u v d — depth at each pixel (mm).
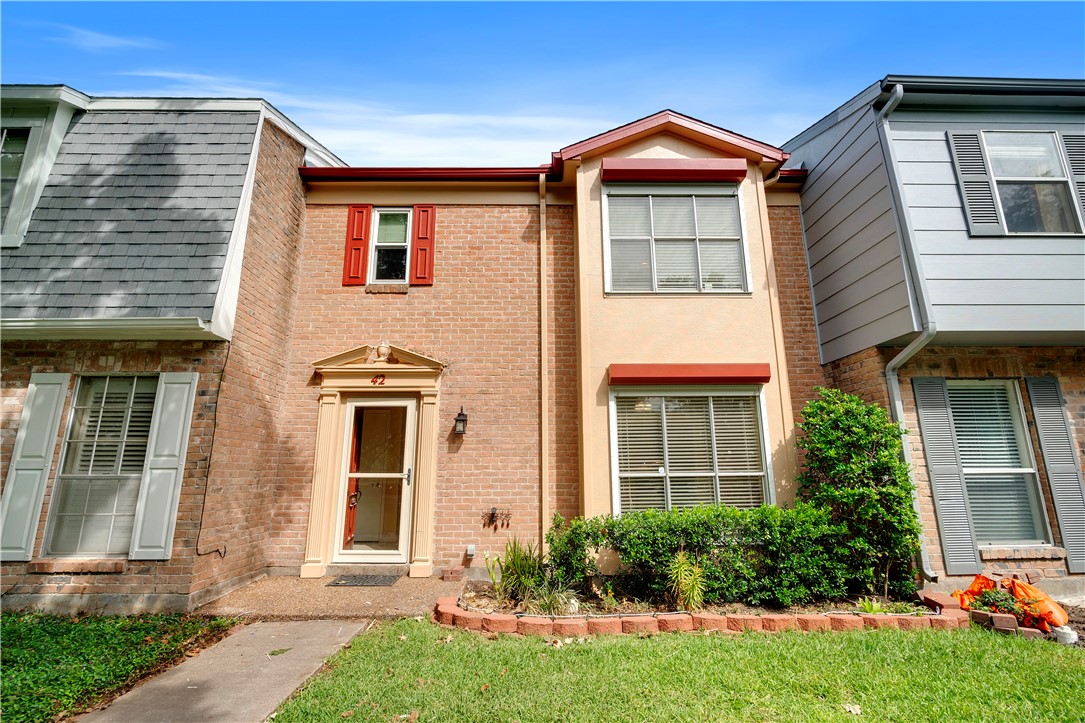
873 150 6270
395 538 6863
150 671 3607
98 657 3779
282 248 7059
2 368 5629
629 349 6738
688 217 7293
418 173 7703
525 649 3979
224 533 5582
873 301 6203
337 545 6684
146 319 5324
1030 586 4805
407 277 7551
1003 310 5590
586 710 3014
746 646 4012
